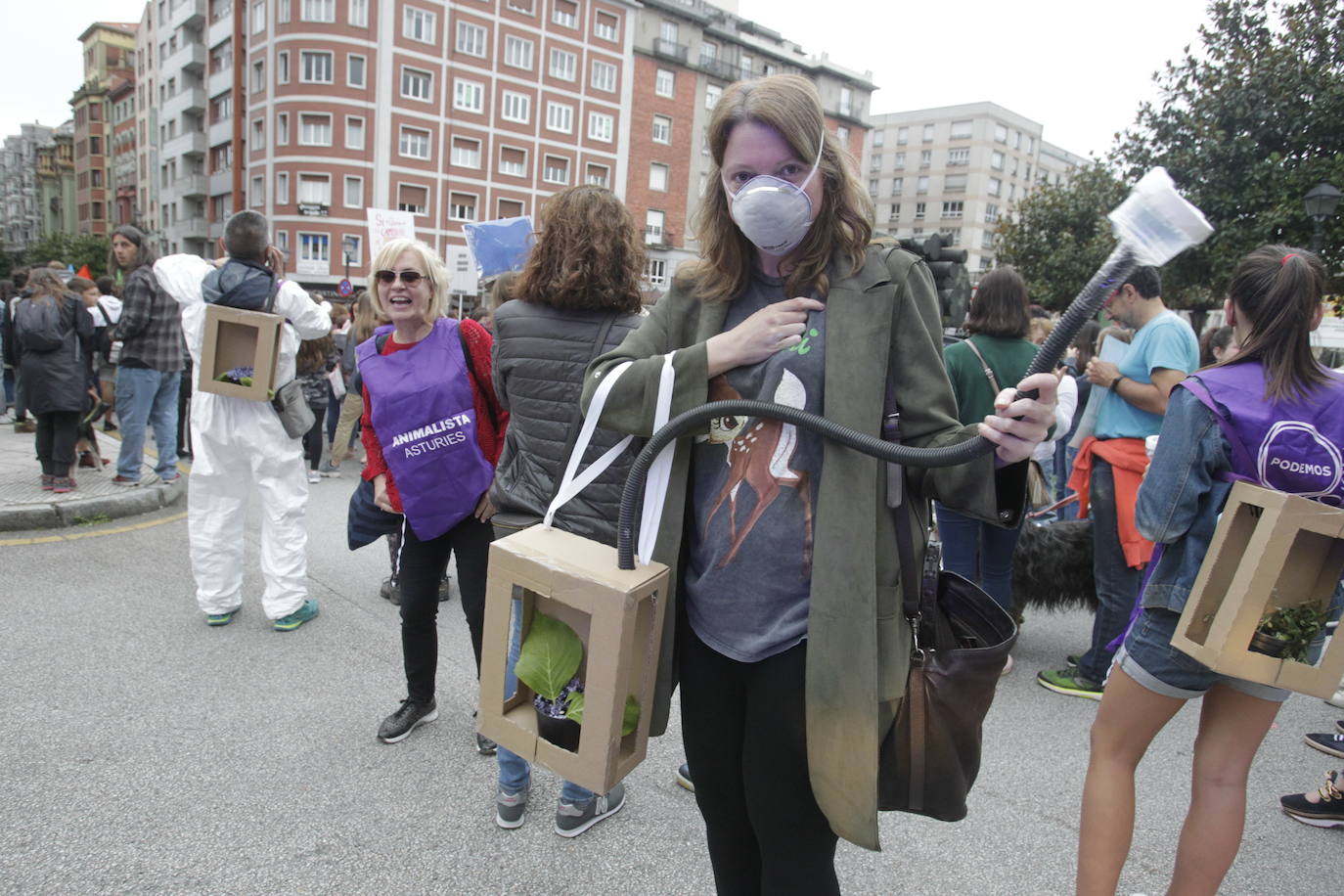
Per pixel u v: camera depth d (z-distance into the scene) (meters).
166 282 3.78
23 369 5.78
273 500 3.89
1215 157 10.64
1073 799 2.79
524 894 2.20
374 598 4.54
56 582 4.47
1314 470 1.79
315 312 3.94
